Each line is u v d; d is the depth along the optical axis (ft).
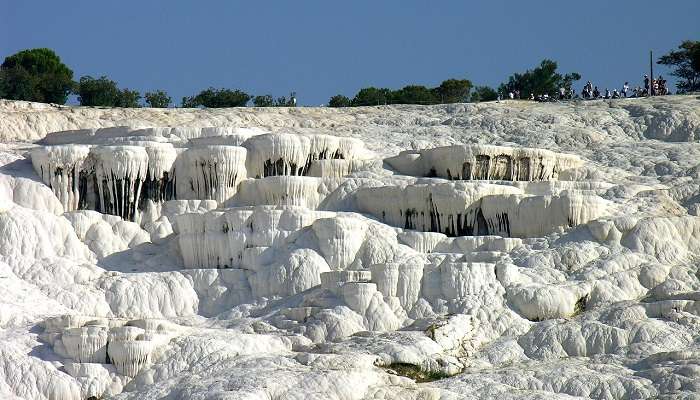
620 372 615.16
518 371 620.49
